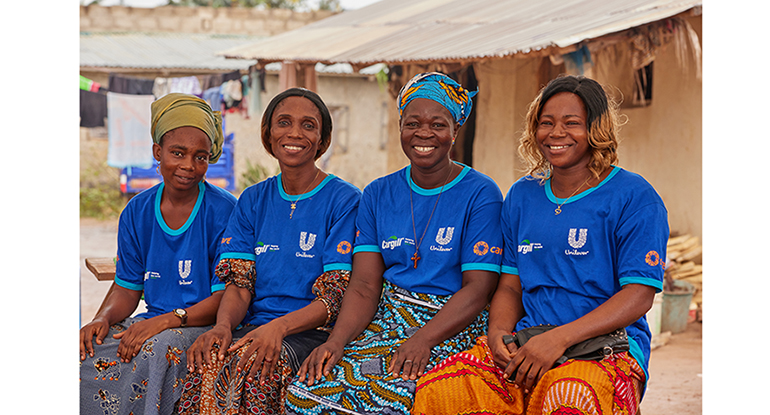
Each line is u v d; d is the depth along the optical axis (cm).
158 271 345
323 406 271
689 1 621
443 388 260
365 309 308
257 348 289
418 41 892
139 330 307
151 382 297
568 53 637
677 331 654
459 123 318
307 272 326
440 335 285
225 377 295
